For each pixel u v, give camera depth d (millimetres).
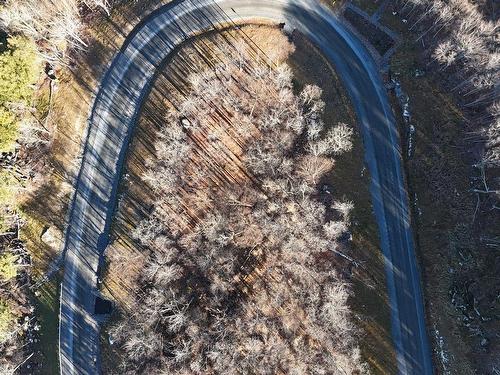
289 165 74125
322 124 75000
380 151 75500
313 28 78562
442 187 73375
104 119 79000
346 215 73375
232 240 73625
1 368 73500
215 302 71750
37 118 78562
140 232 73688
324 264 72625
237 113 76000
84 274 76000
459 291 70750
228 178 75188
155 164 75438
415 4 72812
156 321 71688
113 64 80250
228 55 77625
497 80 66375
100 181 77750
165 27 80188
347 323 71062
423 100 75312
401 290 72500
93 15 82250
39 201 77812
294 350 70812
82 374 74125
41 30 75688
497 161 66625
